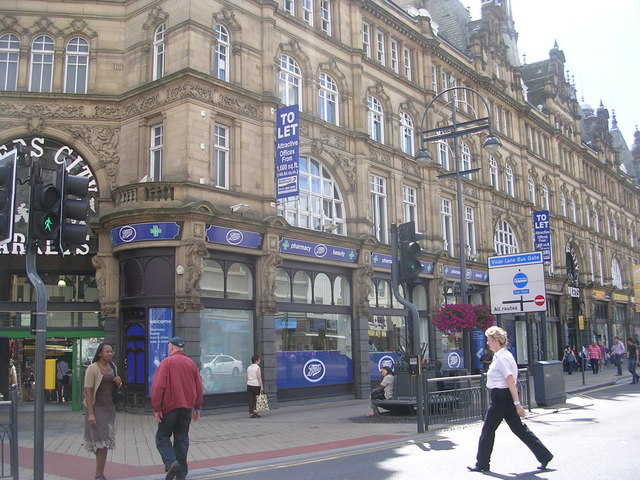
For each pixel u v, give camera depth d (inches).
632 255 2519.7
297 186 812.0
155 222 727.1
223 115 808.9
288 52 932.0
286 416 716.7
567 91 2117.4
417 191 1203.2
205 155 773.9
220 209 780.6
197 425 631.8
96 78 831.1
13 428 345.1
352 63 1052.5
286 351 856.9
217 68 823.1
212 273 768.9
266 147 855.1
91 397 347.6
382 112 1125.7
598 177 2267.5
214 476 359.3
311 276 912.9
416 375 521.0
